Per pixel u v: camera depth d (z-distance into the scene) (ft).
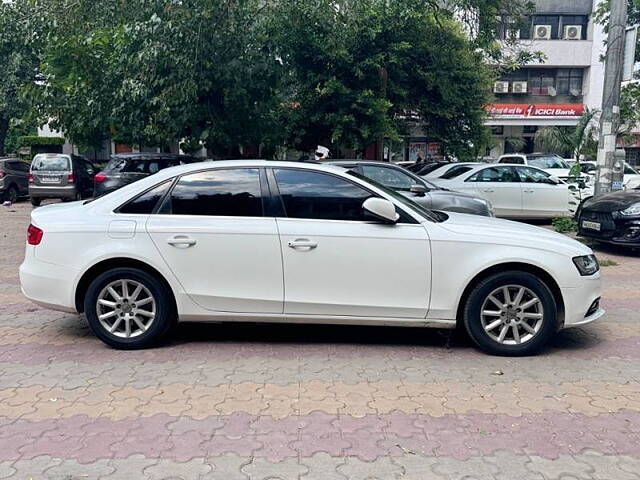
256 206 15.92
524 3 55.62
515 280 15.48
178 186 16.20
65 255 15.80
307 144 51.21
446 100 50.42
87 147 54.85
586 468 10.30
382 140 50.11
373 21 42.83
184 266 15.66
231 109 38.40
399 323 15.84
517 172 43.27
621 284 25.17
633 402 13.07
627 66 34.81
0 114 73.20
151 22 32.94
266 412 12.32
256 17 37.81
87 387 13.58
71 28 38.65
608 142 35.86
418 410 12.51
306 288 15.62
